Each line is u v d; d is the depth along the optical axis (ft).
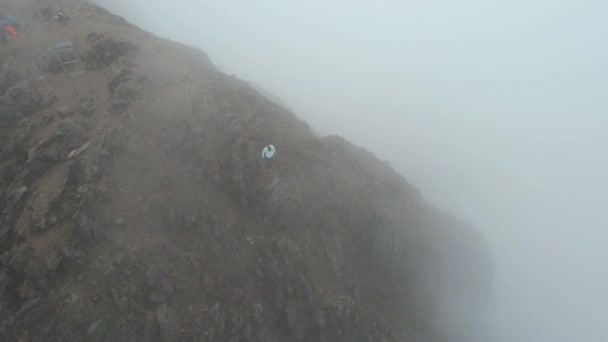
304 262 104.73
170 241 93.50
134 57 133.18
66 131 98.73
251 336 94.68
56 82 119.55
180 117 112.78
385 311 114.01
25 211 85.51
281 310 100.42
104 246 85.56
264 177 107.86
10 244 81.87
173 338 84.94
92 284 80.79
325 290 104.99
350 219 116.16
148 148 104.78
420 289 122.52
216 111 115.34
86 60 127.95
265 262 101.60
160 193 98.73
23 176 91.09
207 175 106.42
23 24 139.64
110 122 107.24
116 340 79.36
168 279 88.89
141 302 84.33
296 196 108.68
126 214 91.66
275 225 105.60
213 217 100.63
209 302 91.91
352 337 105.91
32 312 74.23
